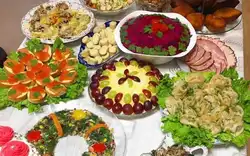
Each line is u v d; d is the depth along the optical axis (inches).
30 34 54.1
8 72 48.1
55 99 45.9
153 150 40.4
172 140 41.6
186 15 55.0
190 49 49.4
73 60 49.3
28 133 42.6
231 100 42.9
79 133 42.6
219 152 42.3
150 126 44.6
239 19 57.7
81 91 47.2
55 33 54.1
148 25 50.7
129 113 44.3
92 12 58.6
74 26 54.9
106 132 42.2
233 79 46.2
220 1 55.5
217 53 51.2
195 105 42.9
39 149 41.1
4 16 84.0
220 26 53.7
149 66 48.4
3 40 78.9
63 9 57.8
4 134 41.9
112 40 51.8
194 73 45.9
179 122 41.9
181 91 43.6
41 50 50.3
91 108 45.1
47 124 43.2
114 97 45.0
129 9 60.5
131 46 49.2
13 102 45.9
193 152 40.5
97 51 51.3
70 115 44.0
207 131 40.9
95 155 40.3
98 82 46.8
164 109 43.3
